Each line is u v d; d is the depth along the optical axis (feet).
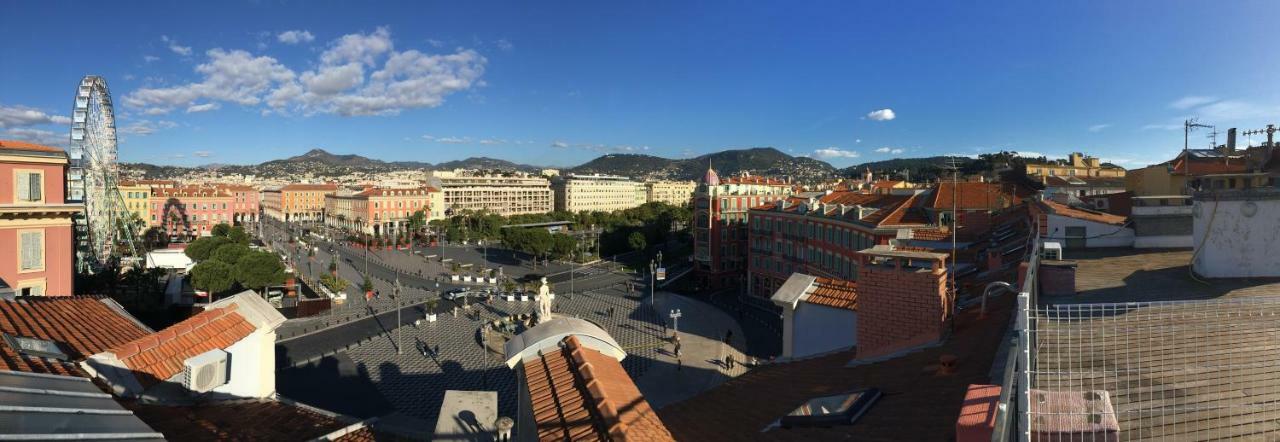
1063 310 43.27
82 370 44.93
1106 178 268.00
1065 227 80.07
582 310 270.05
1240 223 50.75
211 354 51.16
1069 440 23.45
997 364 38.27
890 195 280.92
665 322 248.11
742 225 347.97
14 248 105.91
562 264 418.51
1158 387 28.37
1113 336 35.47
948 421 33.78
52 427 24.57
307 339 214.07
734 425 45.34
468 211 631.97
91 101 237.86
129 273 226.17
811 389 50.62
